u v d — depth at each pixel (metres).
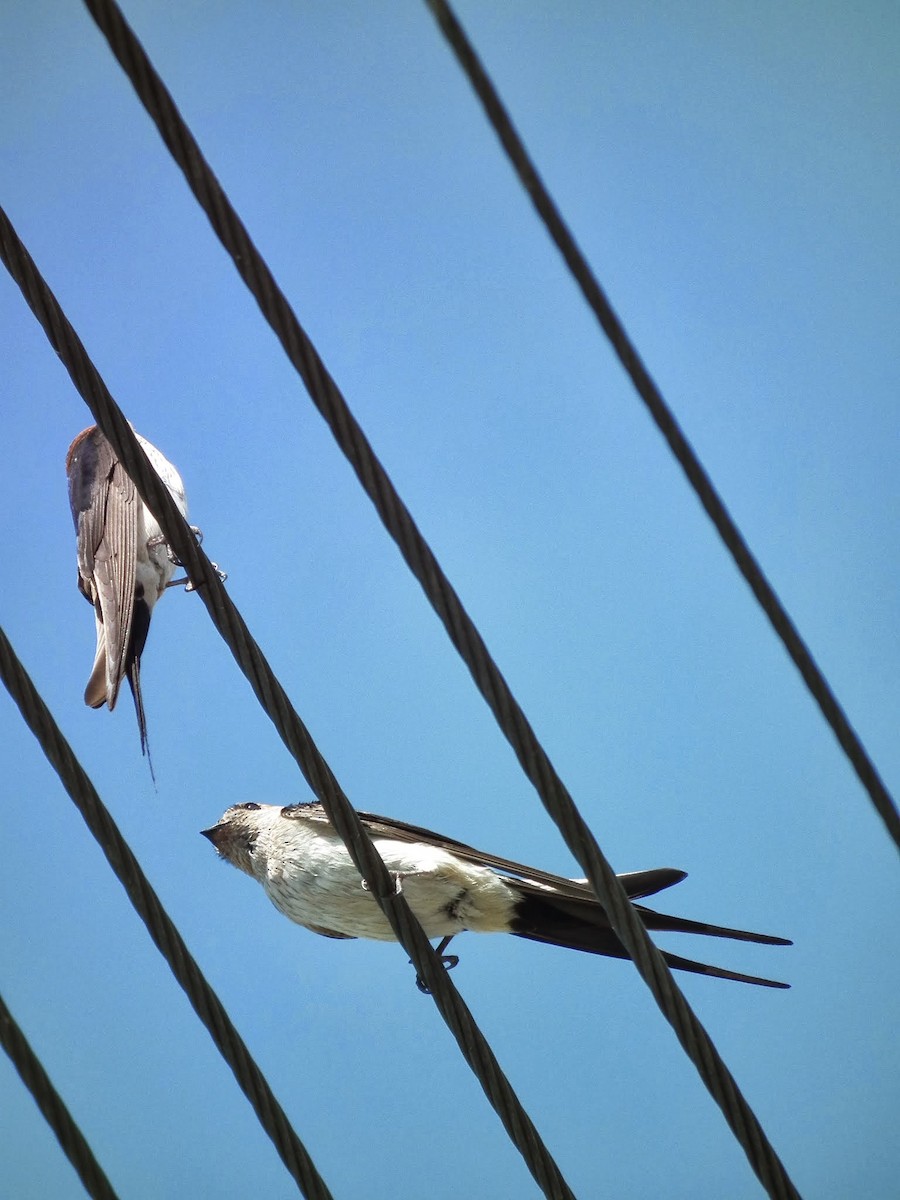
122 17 8.05
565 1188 9.16
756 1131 8.73
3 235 8.77
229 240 8.41
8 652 8.63
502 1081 9.30
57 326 8.93
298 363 8.56
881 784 8.45
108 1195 7.88
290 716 9.28
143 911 8.69
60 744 8.68
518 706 8.79
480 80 7.51
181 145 8.26
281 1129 8.68
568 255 7.84
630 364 8.03
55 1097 7.95
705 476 8.20
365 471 8.64
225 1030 8.69
